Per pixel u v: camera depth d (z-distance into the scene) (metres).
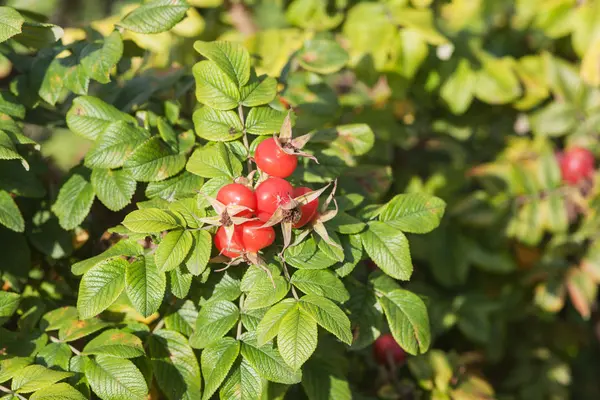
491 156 1.20
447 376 0.88
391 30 0.98
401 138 1.06
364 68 0.99
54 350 0.72
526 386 1.15
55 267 0.82
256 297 0.68
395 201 0.74
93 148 0.74
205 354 0.70
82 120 0.76
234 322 0.70
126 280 0.69
